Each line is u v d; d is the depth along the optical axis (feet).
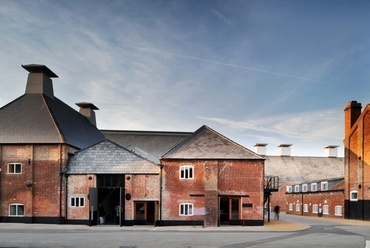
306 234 80.43
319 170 234.38
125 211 102.99
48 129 112.47
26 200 107.24
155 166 105.40
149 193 103.81
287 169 231.50
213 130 108.27
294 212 195.21
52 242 66.18
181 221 102.47
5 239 70.03
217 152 104.99
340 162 243.40
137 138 182.19
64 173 107.34
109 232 84.17
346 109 145.89
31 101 121.39
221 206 105.91
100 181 107.76
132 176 104.63
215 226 99.25
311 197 174.29
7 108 119.44
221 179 103.40
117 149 110.01
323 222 120.26
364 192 132.16
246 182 103.40
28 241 67.31
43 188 107.76
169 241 67.77
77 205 106.32
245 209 102.47
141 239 70.69
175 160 104.68
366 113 133.80
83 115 165.37
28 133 111.45
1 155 109.19
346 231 87.92
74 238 71.82
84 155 109.91
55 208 106.52
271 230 89.66
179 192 103.55
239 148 105.70
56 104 129.90
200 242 66.44
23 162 108.88
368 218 128.88
